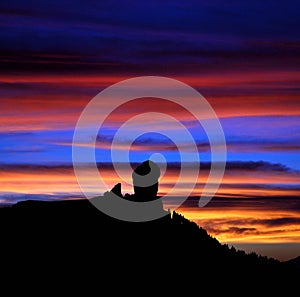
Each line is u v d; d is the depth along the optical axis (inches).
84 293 2630.4
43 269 2755.9
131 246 2925.7
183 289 2699.3
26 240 2901.1
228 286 2753.4
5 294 2598.4
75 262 2807.6
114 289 2669.8
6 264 2768.2
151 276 2726.4
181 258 2888.8
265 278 2871.6
